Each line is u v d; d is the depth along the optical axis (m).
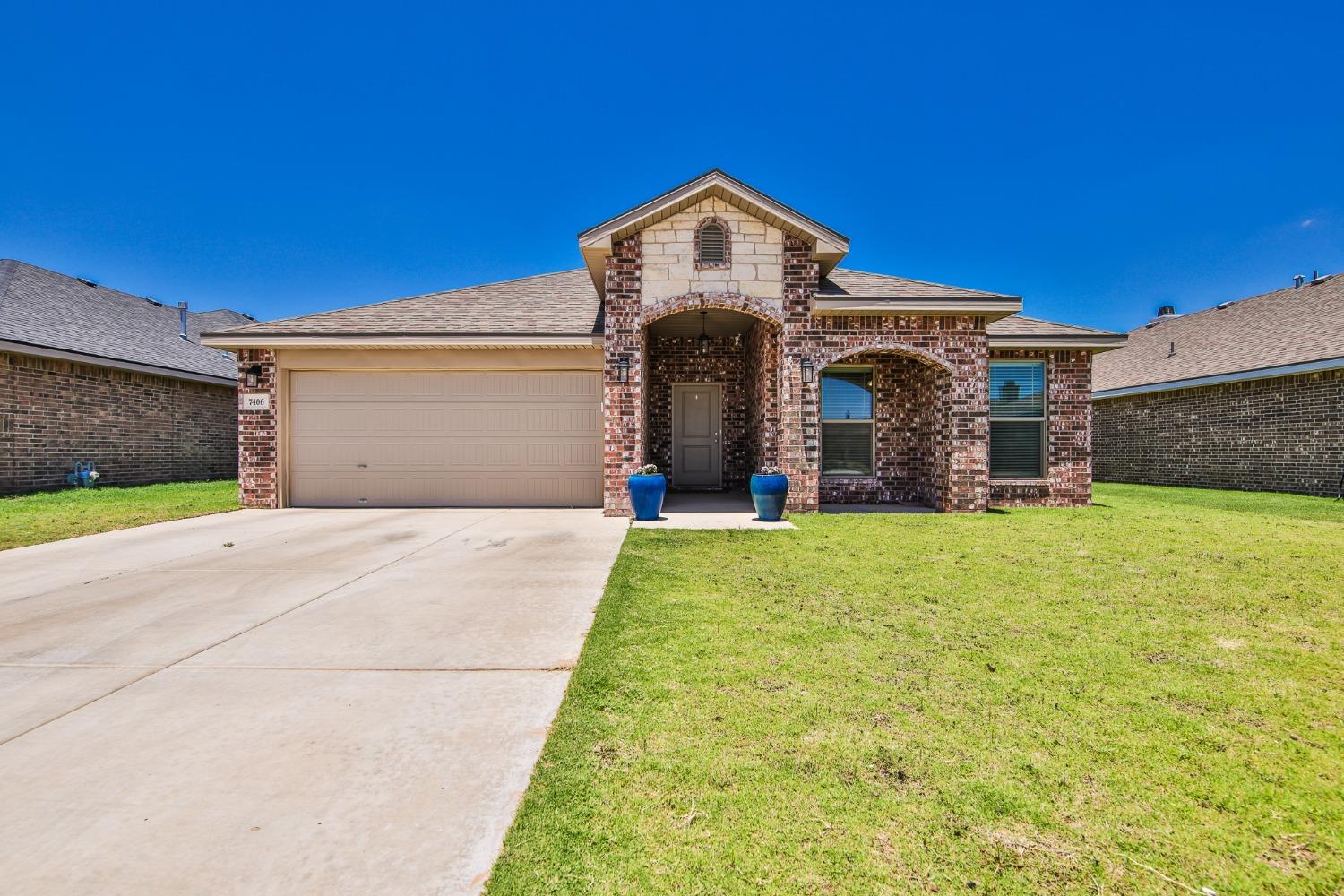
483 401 10.65
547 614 4.37
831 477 11.30
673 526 8.33
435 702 2.93
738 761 2.38
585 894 1.70
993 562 5.91
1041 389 11.05
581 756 2.42
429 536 7.66
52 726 2.69
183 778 2.28
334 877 1.76
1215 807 2.09
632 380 9.36
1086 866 1.80
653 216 9.22
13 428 11.70
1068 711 2.80
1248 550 6.43
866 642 3.68
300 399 10.71
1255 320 16.45
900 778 2.26
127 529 8.23
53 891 1.71
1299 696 2.95
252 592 4.96
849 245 9.32
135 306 17.20
